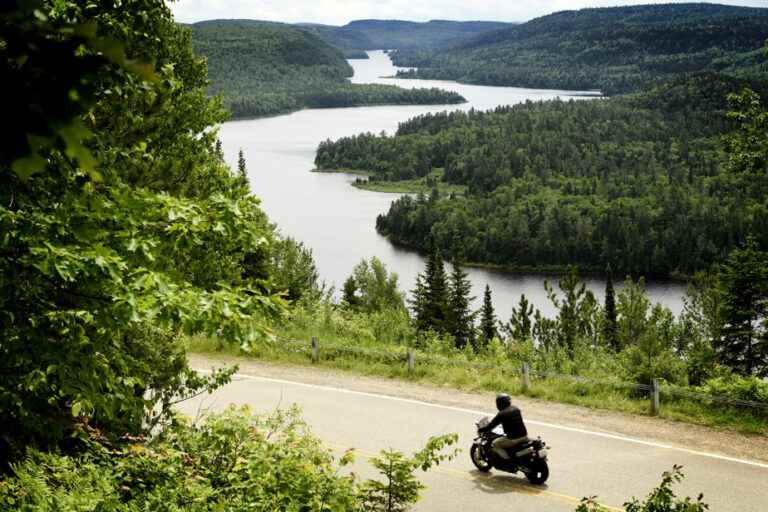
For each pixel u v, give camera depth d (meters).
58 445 8.35
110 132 10.66
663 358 20.86
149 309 5.83
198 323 5.93
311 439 9.39
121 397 7.12
